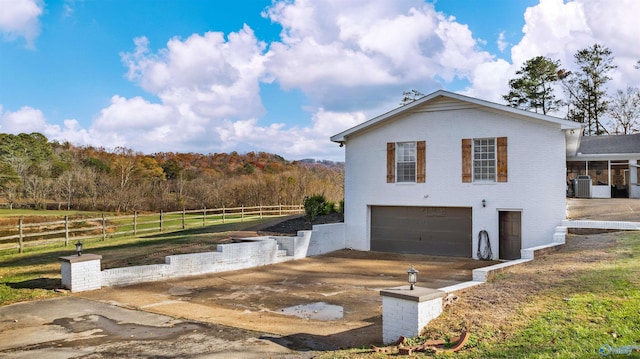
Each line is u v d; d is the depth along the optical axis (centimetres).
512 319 635
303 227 1981
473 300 746
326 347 644
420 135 1703
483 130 1585
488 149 1595
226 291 1084
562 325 589
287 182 4131
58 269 1311
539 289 778
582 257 1022
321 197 2166
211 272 1338
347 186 1864
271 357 593
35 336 705
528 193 1505
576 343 520
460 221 1650
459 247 1650
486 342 561
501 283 854
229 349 632
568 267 930
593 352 485
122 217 2283
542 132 1484
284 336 704
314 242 1697
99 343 665
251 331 734
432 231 1705
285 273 1344
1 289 1044
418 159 1706
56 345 656
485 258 1574
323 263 1529
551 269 932
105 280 1100
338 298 1004
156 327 759
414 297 629
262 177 4206
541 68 4166
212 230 2217
